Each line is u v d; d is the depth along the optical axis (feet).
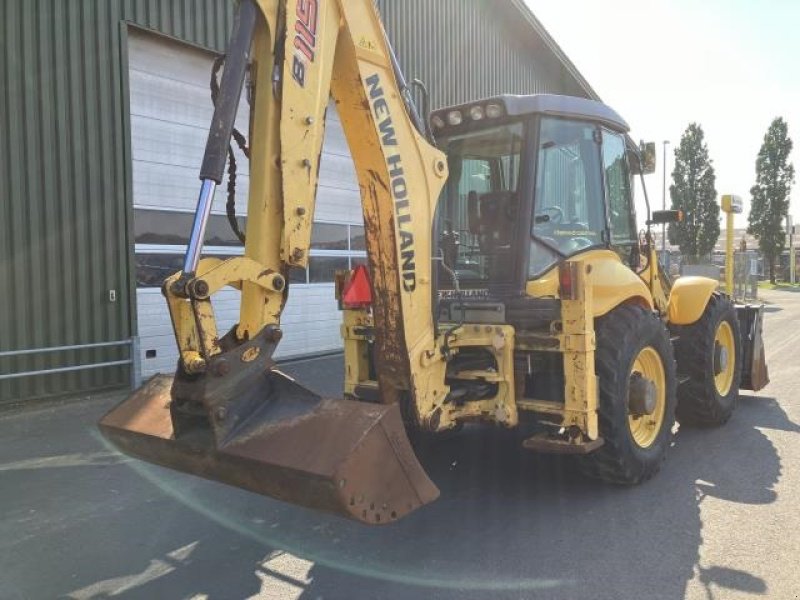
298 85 10.11
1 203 22.61
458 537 12.70
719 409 20.01
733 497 14.44
